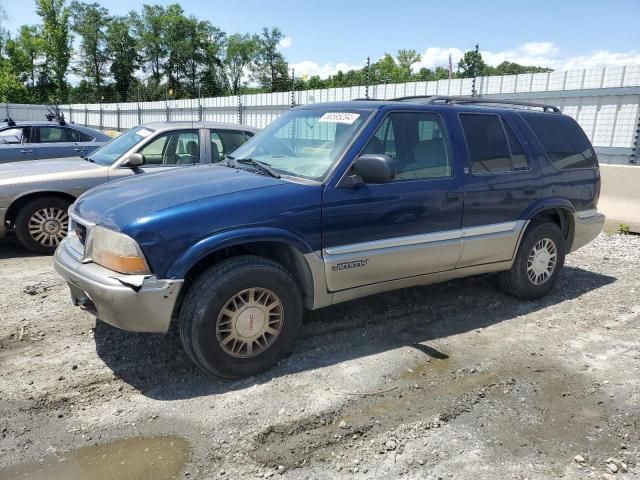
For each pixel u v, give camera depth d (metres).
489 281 5.85
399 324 4.67
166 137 7.21
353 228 3.91
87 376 3.65
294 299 3.74
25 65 64.69
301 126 4.54
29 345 4.09
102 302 3.35
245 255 3.65
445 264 4.52
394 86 13.62
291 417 3.22
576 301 5.40
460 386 3.64
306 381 3.64
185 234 3.32
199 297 3.38
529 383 3.71
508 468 2.82
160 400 3.39
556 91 10.60
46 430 3.06
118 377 3.65
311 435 3.05
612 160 9.85
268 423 3.16
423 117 4.42
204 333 3.39
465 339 4.42
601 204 8.95
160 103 25.53
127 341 4.17
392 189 4.08
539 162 5.09
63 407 3.29
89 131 10.98
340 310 4.91
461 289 5.60
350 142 4.00
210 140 7.45
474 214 4.60
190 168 4.48
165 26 82.44
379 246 4.05
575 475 2.78
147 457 2.85
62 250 3.86
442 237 4.39
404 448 2.96
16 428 3.07
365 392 3.52
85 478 2.68
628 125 9.57
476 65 12.09
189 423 3.15
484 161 4.69
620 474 2.80
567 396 3.56
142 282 3.24
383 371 3.81
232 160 4.55
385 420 3.22
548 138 5.29
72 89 74.62
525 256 5.12
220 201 3.50
